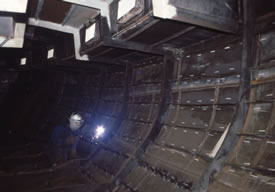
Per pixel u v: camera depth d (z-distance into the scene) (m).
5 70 17.17
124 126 9.43
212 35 6.13
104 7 6.12
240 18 5.25
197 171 5.43
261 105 4.88
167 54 7.46
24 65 15.40
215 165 4.88
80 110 13.47
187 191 5.20
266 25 4.96
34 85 18.02
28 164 9.01
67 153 9.45
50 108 15.66
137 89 9.50
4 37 5.19
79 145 11.17
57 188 6.68
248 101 5.10
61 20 7.16
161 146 7.05
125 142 8.63
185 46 7.29
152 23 4.93
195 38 6.45
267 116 4.69
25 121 15.38
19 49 14.34
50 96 16.47
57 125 13.46
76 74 15.31
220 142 5.43
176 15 4.41
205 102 6.33
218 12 4.97
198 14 4.66
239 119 5.06
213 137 5.68
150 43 6.89
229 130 5.01
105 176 7.69
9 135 13.38
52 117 14.86
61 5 6.03
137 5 4.75
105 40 6.24
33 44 12.97
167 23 5.20
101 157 8.83
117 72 11.52
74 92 14.91
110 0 6.12
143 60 9.45
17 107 16.92
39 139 12.27
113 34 6.19
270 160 4.26
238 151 4.89
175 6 4.39
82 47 7.77
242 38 5.36
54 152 9.45
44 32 10.32
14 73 17.84
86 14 6.66
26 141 12.20
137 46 6.80
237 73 5.55
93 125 11.48
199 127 6.19
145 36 6.23
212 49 6.41
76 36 7.91
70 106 14.52
